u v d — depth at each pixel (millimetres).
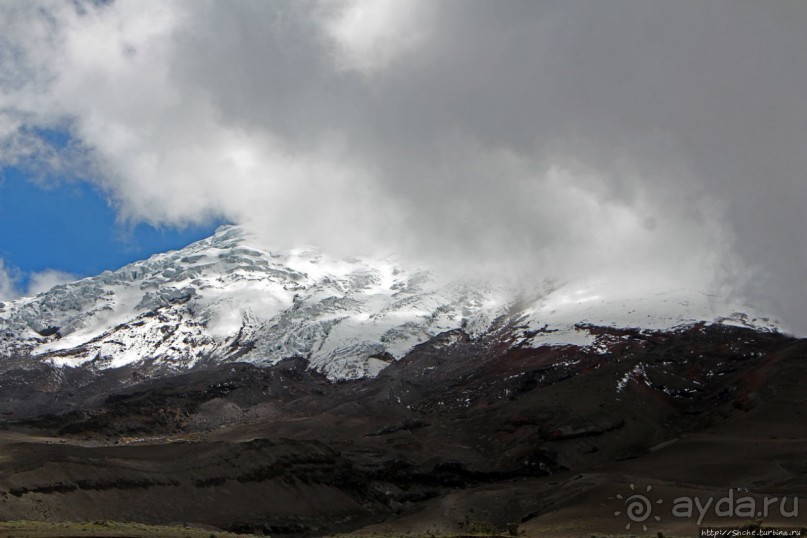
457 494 185375
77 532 106312
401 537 128125
